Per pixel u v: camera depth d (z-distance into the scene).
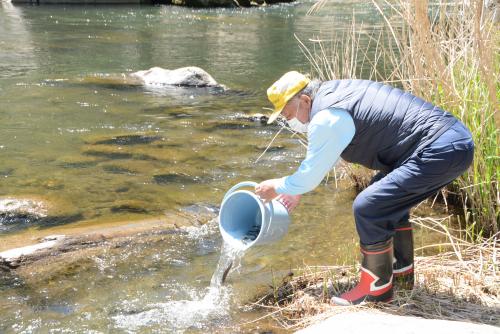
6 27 13.20
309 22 16.11
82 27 13.84
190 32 13.83
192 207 4.46
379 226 2.95
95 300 3.23
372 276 3.06
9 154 5.40
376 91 2.91
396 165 2.94
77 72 9.01
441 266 3.56
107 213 4.27
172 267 3.61
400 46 4.84
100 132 6.17
